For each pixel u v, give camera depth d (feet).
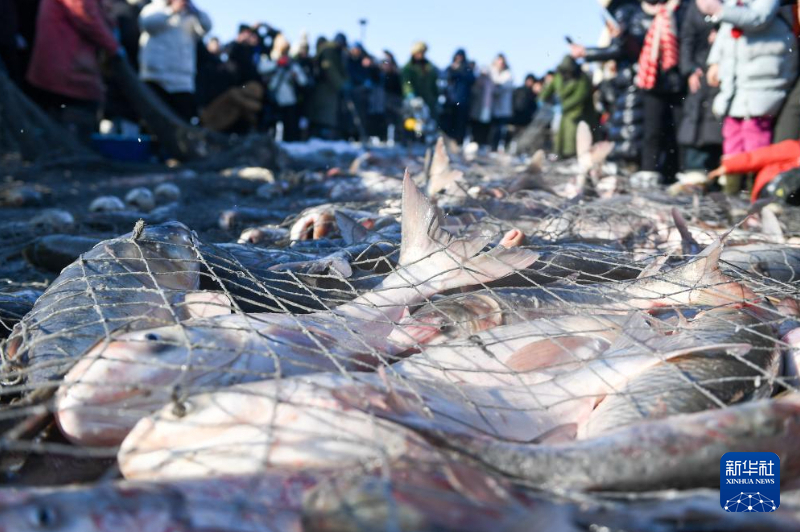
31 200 14.07
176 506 3.16
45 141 18.98
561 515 2.93
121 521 3.05
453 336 5.48
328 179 16.43
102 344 4.25
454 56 29.04
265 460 3.52
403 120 26.66
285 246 8.08
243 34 25.16
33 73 19.75
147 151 21.97
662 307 5.37
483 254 5.68
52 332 4.87
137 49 23.07
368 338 5.15
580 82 21.38
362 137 28.96
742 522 2.97
